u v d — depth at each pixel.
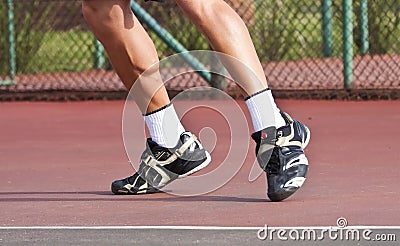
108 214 7.56
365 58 17.20
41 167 10.37
